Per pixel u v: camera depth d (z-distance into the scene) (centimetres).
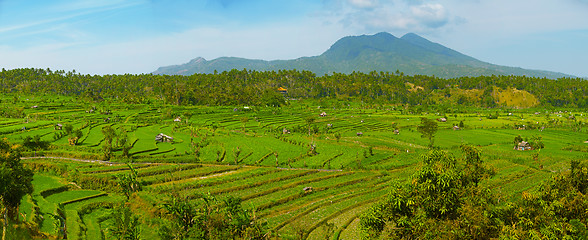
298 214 6350
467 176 3419
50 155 10112
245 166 10106
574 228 2878
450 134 17138
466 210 2994
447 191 3188
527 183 8356
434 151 3584
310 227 5775
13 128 13350
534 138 14675
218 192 7312
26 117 16762
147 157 10281
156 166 9344
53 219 4738
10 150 5938
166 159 9969
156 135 13825
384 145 13738
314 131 16900
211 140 13725
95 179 7175
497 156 11412
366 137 15925
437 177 3192
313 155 11738
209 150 11831
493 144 14150
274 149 12488
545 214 3122
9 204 4575
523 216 3153
